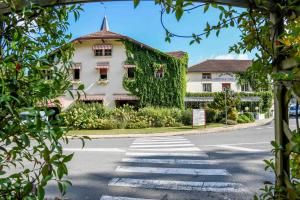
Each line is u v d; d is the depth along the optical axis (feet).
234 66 154.51
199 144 41.01
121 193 17.87
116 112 77.71
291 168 6.19
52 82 5.53
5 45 6.11
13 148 5.64
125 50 96.37
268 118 117.08
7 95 4.64
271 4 6.19
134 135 57.31
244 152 32.55
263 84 7.21
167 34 7.47
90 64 97.66
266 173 22.27
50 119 5.29
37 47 6.47
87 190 18.48
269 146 37.47
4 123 5.07
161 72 97.66
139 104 95.96
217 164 25.93
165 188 18.78
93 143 43.32
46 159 4.55
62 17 7.13
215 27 7.44
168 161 27.61
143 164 26.35
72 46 7.38
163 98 96.58
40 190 4.40
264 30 6.70
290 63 5.82
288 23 6.21
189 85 147.13
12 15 6.21
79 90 6.07
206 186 19.10
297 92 5.26
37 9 6.53
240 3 6.37
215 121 86.89
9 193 5.13
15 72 5.25
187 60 102.06
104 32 101.81
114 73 96.84
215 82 146.61
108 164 26.43
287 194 5.86
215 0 6.23
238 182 19.98
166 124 78.69
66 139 5.93
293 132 5.75
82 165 26.00
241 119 88.69
